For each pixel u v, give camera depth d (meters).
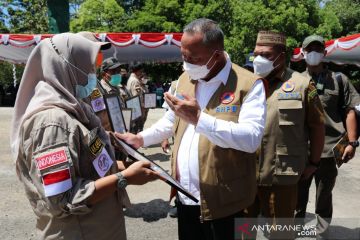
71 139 1.67
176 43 9.30
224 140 1.91
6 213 4.50
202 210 2.11
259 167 2.67
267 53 2.64
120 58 11.29
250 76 2.09
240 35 18.50
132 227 4.19
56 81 1.74
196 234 2.33
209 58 2.02
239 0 20.34
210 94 2.14
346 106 3.41
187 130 2.23
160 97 18.98
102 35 9.20
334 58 10.53
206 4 20.52
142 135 2.38
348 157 3.39
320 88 3.40
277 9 18.86
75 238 1.76
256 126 1.98
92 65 1.87
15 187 5.49
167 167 6.59
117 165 2.04
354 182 5.70
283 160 2.64
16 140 1.77
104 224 1.83
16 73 23.44
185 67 2.09
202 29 1.99
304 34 19.03
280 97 2.67
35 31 24.58
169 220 4.40
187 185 2.20
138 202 4.96
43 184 1.64
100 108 3.04
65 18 6.44
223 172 2.07
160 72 21.86
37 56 1.81
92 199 1.70
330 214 3.42
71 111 1.74
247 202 2.14
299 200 3.27
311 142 2.80
